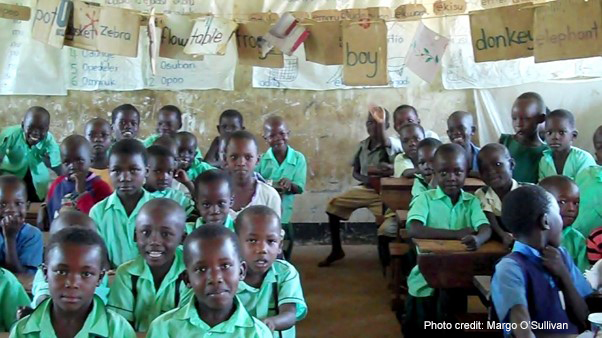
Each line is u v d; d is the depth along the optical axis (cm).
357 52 412
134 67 607
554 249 241
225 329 214
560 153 459
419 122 584
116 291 255
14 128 513
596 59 589
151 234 255
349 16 463
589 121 597
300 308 262
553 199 244
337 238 573
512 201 244
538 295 237
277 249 261
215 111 618
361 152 592
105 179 420
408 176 496
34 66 601
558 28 376
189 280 222
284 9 591
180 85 610
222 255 212
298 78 611
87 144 401
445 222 380
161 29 428
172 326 216
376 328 432
